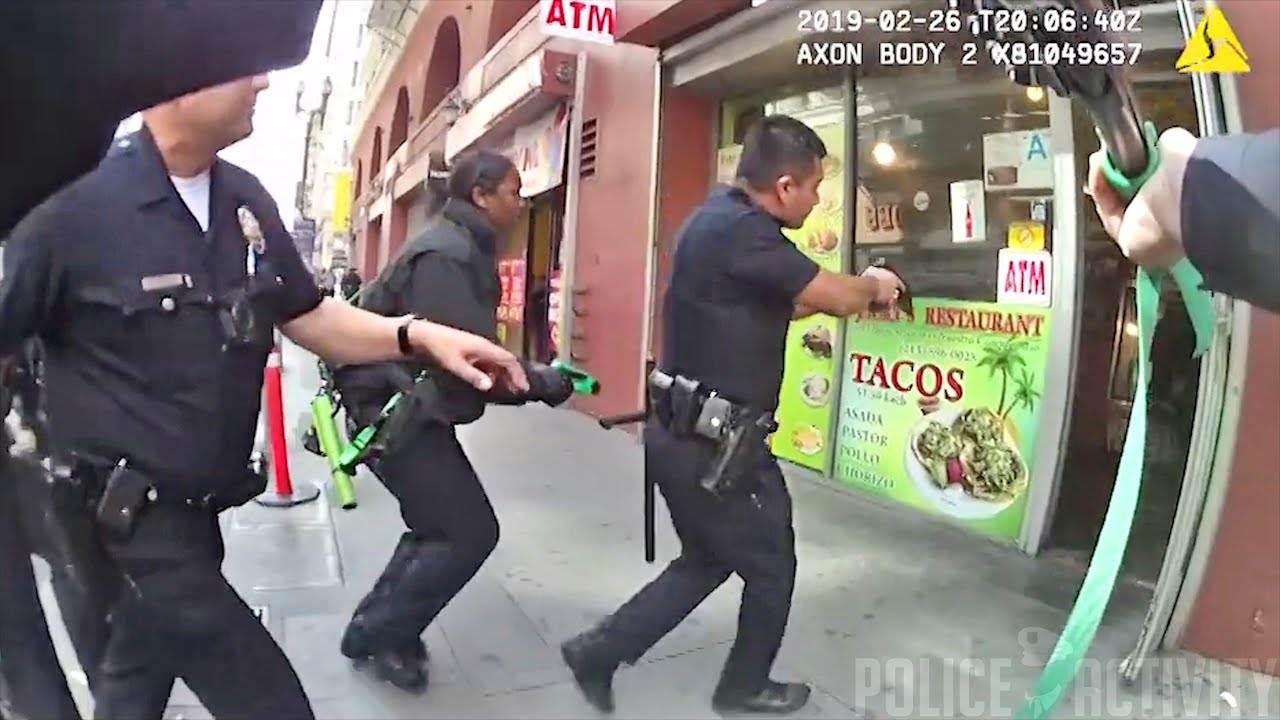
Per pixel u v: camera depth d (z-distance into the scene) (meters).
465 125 12.48
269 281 1.83
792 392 6.00
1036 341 4.35
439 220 2.93
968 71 4.71
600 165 8.12
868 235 5.48
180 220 1.70
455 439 2.94
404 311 2.83
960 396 4.76
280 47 0.62
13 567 0.96
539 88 8.62
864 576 4.11
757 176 2.57
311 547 4.43
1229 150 0.81
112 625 1.75
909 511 5.07
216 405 1.73
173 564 1.70
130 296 1.64
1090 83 0.90
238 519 4.82
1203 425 3.05
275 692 1.82
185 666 1.78
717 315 2.55
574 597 3.92
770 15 5.42
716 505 2.59
